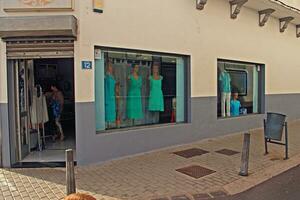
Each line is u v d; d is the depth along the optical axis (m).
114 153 7.09
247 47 10.82
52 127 8.91
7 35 6.21
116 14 6.97
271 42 12.10
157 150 7.94
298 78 14.09
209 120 9.43
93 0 6.57
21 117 7.05
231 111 10.76
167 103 8.76
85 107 6.58
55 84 9.23
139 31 7.41
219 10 9.59
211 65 9.41
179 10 8.35
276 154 7.60
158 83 8.52
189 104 8.90
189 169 6.27
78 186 5.30
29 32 6.13
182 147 8.30
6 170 6.28
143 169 6.28
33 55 6.46
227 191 5.10
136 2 7.32
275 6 10.67
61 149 7.84
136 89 8.07
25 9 6.32
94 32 6.63
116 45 6.99
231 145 8.55
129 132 7.36
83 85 6.54
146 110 8.35
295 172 6.19
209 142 8.96
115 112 7.62
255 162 6.87
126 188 5.21
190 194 4.96
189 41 8.68
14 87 6.75
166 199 4.76
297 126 12.22
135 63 7.98
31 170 6.25
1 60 6.46
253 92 11.79
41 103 8.07
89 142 6.65
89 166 6.52
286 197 4.82
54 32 6.15
